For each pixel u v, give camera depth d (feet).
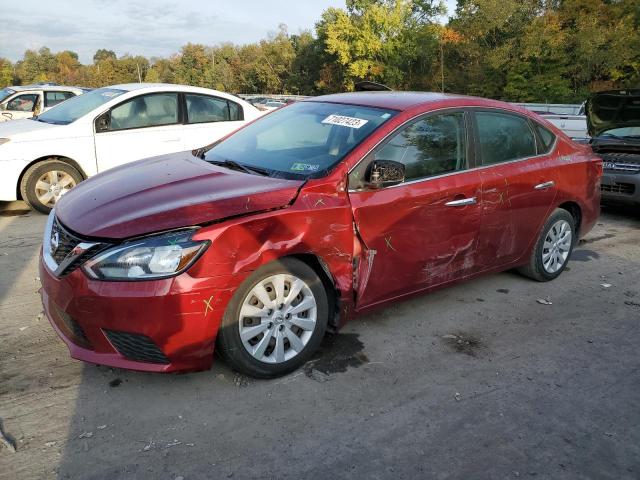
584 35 106.22
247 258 9.68
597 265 18.83
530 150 15.30
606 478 8.62
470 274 14.03
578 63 110.83
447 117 13.25
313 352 11.21
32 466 8.26
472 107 13.85
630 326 14.06
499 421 9.89
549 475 8.62
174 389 10.33
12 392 10.05
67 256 9.71
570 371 11.73
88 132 23.12
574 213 17.17
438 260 12.92
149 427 9.26
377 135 11.89
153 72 392.88
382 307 12.34
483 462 8.82
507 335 13.24
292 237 10.21
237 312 9.88
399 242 11.98
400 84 161.27
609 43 107.96
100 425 9.25
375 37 157.79
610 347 12.89
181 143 25.23
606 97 25.72
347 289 11.31
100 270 9.20
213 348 9.78
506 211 14.21
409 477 8.41
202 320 9.43
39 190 22.49
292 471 8.40
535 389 10.98
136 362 9.55
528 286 16.44
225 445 8.90
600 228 24.17
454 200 12.84
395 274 12.15
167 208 9.82
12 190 21.91
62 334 10.19
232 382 10.62
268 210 10.09
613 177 24.53
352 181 11.34
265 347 10.41
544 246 16.16
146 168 12.71
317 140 12.61
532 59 116.98
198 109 25.95
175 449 8.75
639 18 113.29
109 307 9.15
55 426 9.18
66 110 25.03
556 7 122.11
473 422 9.82
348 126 12.56
